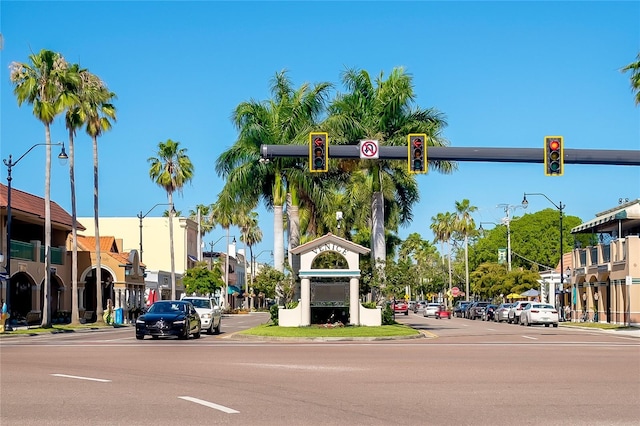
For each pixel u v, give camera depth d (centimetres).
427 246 13588
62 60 4866
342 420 1075
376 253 4231
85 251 6481
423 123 4138
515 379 1581
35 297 5488
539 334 3909
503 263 9750
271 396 1313
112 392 1356
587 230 6425
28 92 4753
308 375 1652
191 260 10231
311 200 4400
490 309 6712
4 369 1781
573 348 2667
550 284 8144
